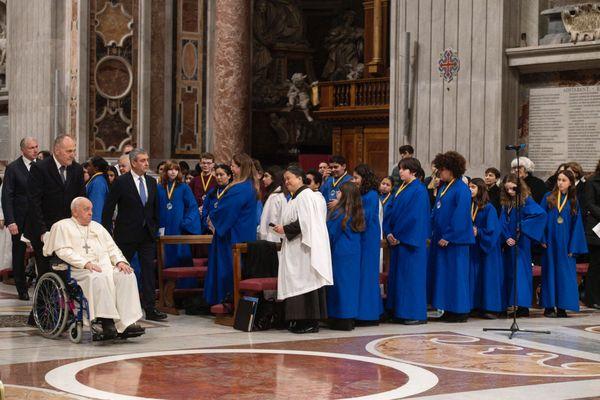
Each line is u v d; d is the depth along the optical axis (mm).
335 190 16531
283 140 32812
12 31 29328
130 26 26500
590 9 18375
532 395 9797
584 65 18656
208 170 20016
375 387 10047
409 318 14828
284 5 33469
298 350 12250
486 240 15523
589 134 18703
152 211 14914
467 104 20047
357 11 33094
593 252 17094
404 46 20906
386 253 16250
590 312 16875
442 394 9758
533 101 19625
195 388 9914
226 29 26266
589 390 10070
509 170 19766
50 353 11898
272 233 15484
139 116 26547
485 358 11820
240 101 26344
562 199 16047
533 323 15227
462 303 15180
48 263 13891
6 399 9109
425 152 20781
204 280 16328
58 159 14047
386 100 27672
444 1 20406
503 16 19484
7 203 17156
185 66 27188
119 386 9961
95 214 16812
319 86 29531
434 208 15625
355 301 14125
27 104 28109
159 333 13656
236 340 13047
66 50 26797
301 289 13547
